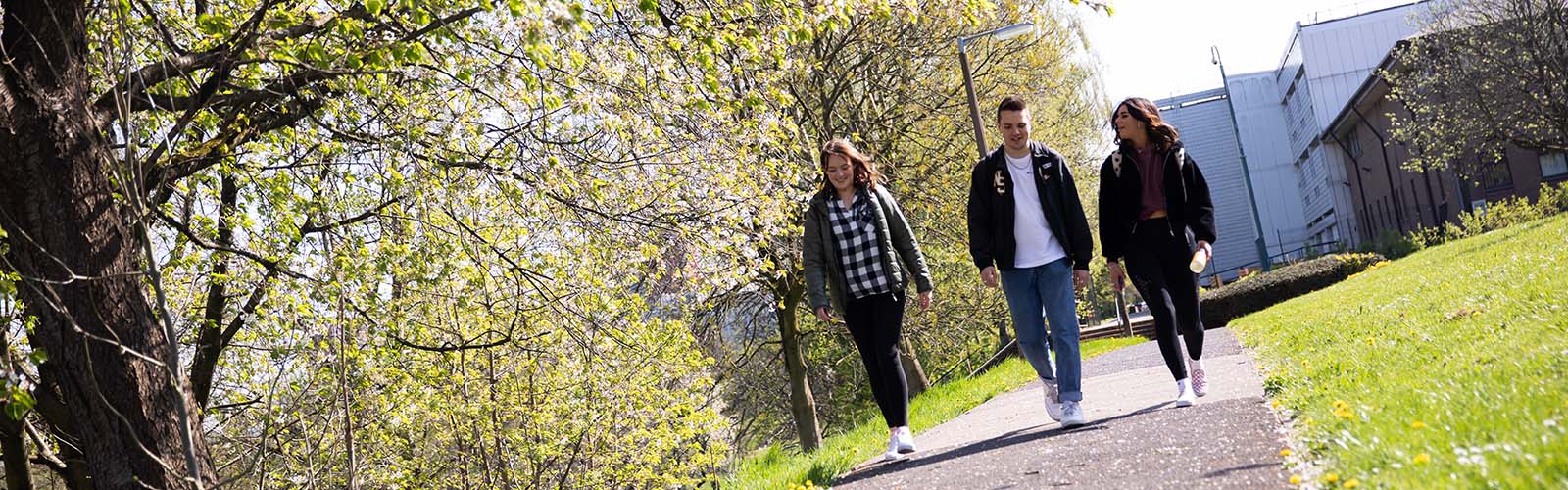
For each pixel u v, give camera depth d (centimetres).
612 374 1498
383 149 909
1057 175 630
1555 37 2986
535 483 1719
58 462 1105
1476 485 300
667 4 865
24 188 600
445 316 1252
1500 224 3356
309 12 784
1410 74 3619
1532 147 3172
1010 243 633
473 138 930
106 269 611
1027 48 2198
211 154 902
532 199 941
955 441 727
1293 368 725
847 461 676
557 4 560
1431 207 5106
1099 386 971
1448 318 856
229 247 993
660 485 1894
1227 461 440
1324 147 7725
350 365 1102
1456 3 3291
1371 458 363
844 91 2009
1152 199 650
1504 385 451
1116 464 478
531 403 1612
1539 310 718
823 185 626
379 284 1073
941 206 2002
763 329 2319
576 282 1063
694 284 1088
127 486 617
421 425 1557
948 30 1970
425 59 848
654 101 921
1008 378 1338
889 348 619
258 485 1103
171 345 522
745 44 849
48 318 612
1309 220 9712
